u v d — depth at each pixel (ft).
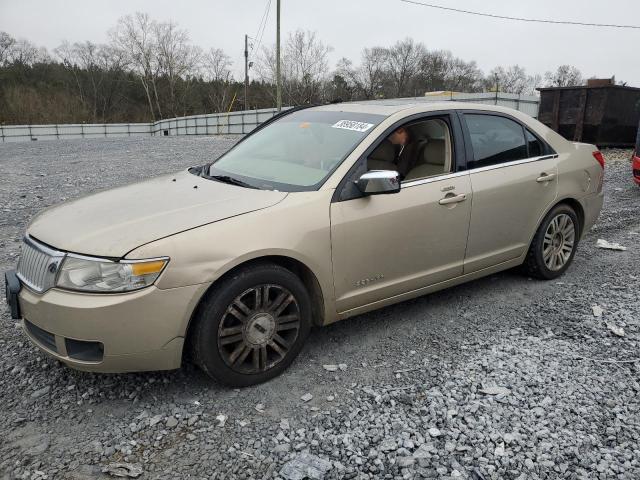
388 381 11.19
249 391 10.80
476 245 14.32
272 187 11.94
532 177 15.38
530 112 78.84
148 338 9.62
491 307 14.97
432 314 14.51
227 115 139.54
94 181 36.50
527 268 16.63
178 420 9.84
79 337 9.46
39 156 56.85
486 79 270.87
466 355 12.26
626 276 17.38
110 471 8.53
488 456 8.90
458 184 13.60
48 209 12.24
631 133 55.83
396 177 11.53
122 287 9.37
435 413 10.05
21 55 292.20
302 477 8.36
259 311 10.68
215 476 8.46
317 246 11.20
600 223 24.71
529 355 12.24
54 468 8.59
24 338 12.83
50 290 9.73
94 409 10.16
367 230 11.91
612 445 9.18
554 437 9.36
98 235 9.92
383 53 239.71
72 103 265.34
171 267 9.57
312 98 191.01
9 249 20.03
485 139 14.66
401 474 8.50
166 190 12.17
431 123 13.76
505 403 10.36
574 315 14.35
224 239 10.09
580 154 17.26
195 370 11.56
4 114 250.37
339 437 9.36
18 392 10.65
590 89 53.31
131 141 88.22
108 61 275.59
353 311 12.34
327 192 11.56
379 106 14.10
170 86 268.82
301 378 11.32
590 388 10.86
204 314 10.05
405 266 12.87
